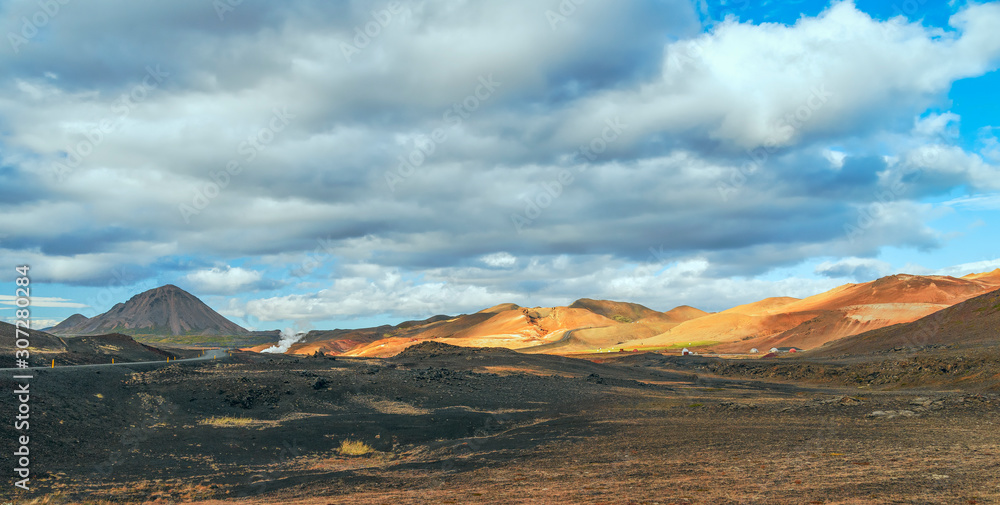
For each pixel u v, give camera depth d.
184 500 20.42
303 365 67.25
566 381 66.81
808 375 82.19
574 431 32.91
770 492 14.01
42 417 31.62
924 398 36.59
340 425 38.00
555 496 15.48
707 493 14.42
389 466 25.34
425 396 50.81
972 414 29.67
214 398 44.16
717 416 35.78
